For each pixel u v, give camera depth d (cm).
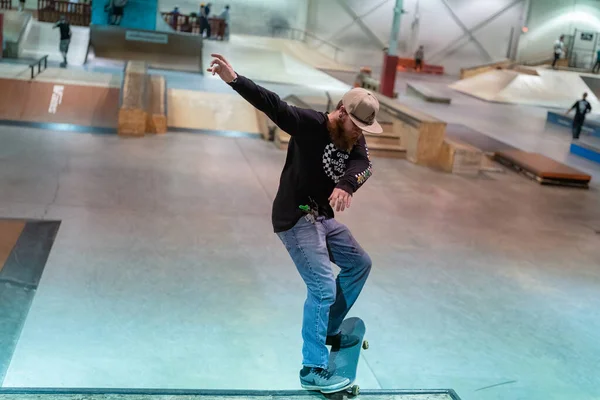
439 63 3497
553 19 3491
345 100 291
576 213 1119
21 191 871
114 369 491
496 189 1223
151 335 548
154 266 688
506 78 2784
